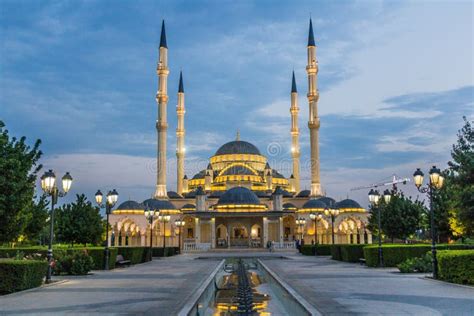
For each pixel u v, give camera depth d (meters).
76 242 52.25
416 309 16.30
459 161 29.09
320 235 100.00
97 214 53.44
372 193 39.50
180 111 126.19
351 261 46.03
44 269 25.70
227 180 114.88
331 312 15.78
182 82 128.38
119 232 97.19
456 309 16.25
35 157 32.25
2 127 28.23
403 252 37.16
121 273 34.19
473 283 23.00
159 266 43.44
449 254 24.59
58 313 16.28
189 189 126.06
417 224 60.50
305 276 29.94
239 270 31.62
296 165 127.19
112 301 19.17
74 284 26.08
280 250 85.31
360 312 15.77
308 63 110.62
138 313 16.22
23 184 26.81
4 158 26.66
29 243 60.38
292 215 100.69
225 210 95.81
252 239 106.31
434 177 27.83
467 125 30.22
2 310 17.00
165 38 109.19
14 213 26.78
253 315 17.44
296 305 18.92
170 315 15.82
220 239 107.38
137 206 96.69
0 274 22.47
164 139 105.12
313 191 106.69
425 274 30.30
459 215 29.52
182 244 93.62
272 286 27.41
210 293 24.50
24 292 22.27
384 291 21.41
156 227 96.88
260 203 98.69
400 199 61.78
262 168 126.75
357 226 100.19
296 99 129.25
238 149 126.94
